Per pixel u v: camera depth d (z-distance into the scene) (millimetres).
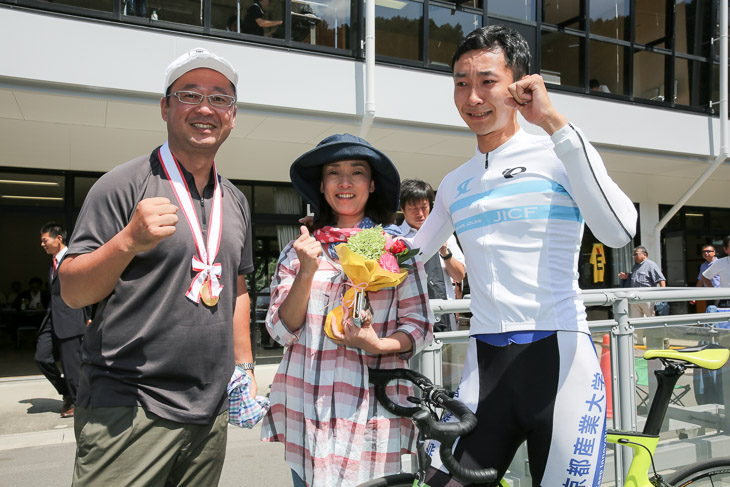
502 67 1738
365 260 1778
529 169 1738
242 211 1999
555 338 1663
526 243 1698
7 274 15992
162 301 1656
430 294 3666
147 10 6664
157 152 1831
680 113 10109
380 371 1953
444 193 1995
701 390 3258
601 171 1577
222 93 1778
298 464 1976
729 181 12039
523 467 2715
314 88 7414
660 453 3078
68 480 4113
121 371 1634
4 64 5918
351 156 2016
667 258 12836
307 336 2029
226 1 7117
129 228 1454
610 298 2861
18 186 7973
